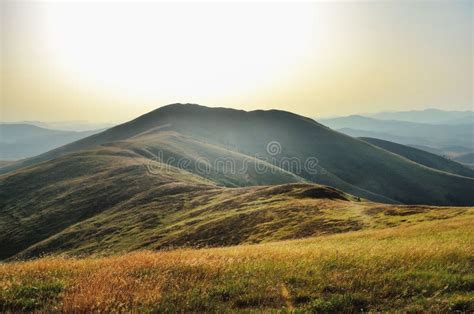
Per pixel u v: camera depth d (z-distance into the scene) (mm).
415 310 7828
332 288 9242
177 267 11180
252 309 8023
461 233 22438
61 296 8930
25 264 13031
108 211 102438
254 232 58062
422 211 47938
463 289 8945
